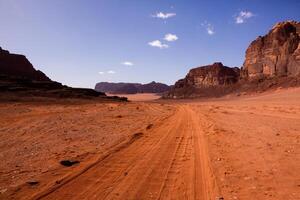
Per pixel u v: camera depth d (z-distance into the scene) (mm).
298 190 7969
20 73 140375
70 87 107438
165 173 10055
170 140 16641
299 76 142000
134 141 16281
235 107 56219
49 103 60906
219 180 9125
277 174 9453
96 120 27578
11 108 41656
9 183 8984
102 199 7742
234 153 12781
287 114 32469
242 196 7695
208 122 26109
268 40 171750
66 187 8648
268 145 14141
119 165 11109
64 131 19922
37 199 7719
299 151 12602
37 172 10125
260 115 32656
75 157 12227
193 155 12680
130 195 8023
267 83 153000
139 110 45719
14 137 17422
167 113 39531
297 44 156000
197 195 7938
